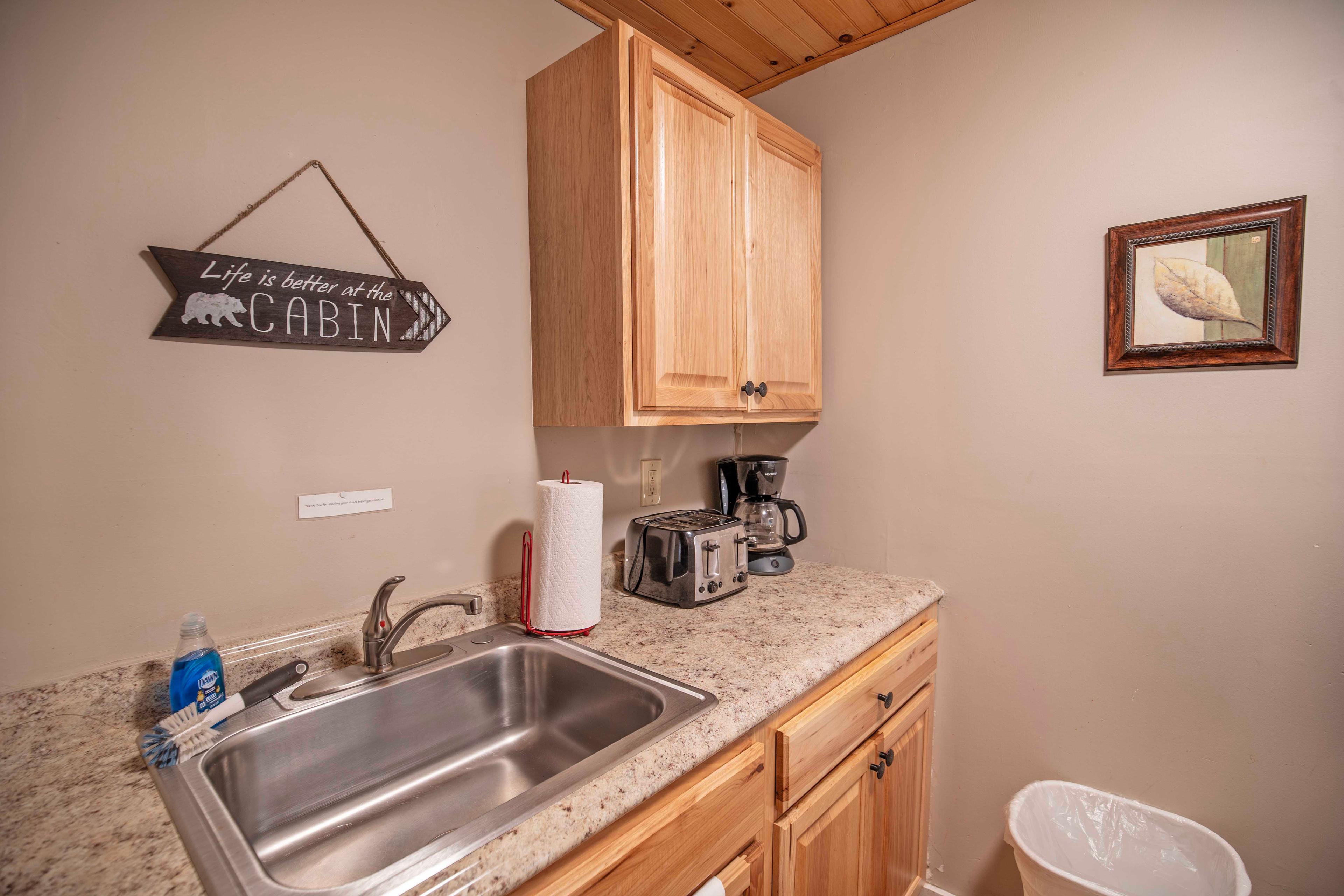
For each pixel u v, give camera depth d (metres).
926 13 1.54
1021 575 1.47
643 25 1.56
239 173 0.95
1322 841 1.16
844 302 1.75
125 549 0.87
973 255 1.51
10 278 0.78
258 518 0.99
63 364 0.82
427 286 1.17
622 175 1.14
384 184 1.11
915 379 1.62
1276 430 1.17
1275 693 1.19
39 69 0.79
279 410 1.00
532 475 1.37
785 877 1.00
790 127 1.80
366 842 0.88
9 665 0.79
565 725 1.10
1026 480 1.46
